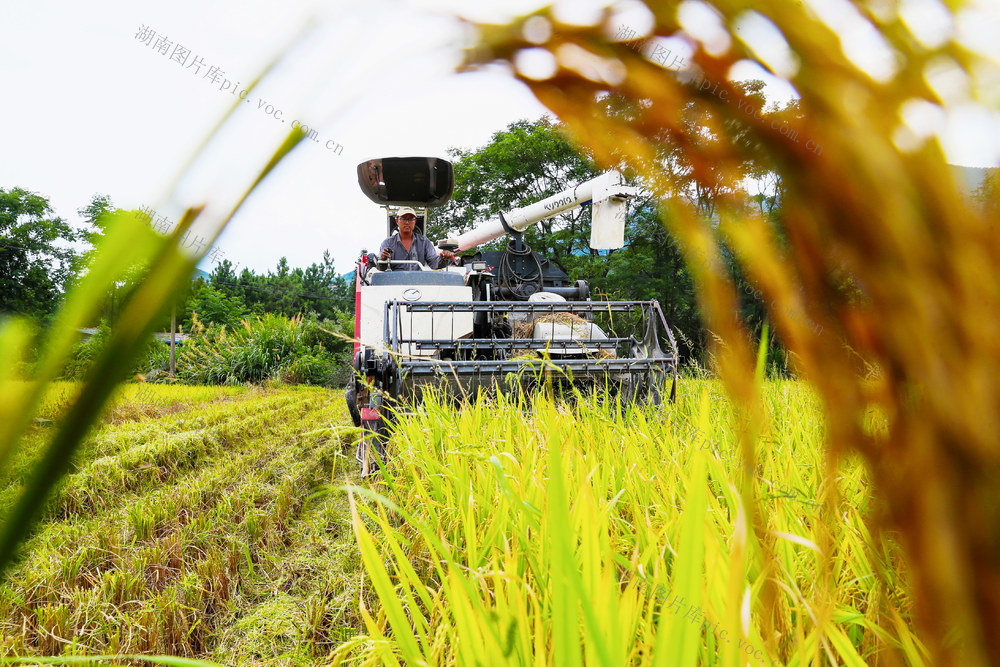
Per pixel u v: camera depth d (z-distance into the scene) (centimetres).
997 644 30
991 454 30
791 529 176
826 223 32
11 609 284
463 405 392
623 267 1947
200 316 2508
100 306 23
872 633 146
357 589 279
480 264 755
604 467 256
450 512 267
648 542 174
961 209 30
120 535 389
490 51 30
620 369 541
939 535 31
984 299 31
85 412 23
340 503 462
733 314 35
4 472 22
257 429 887
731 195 33
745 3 31
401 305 570
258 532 399
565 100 32
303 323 2231
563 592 79
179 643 269
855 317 32
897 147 31
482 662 116
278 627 277
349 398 636
